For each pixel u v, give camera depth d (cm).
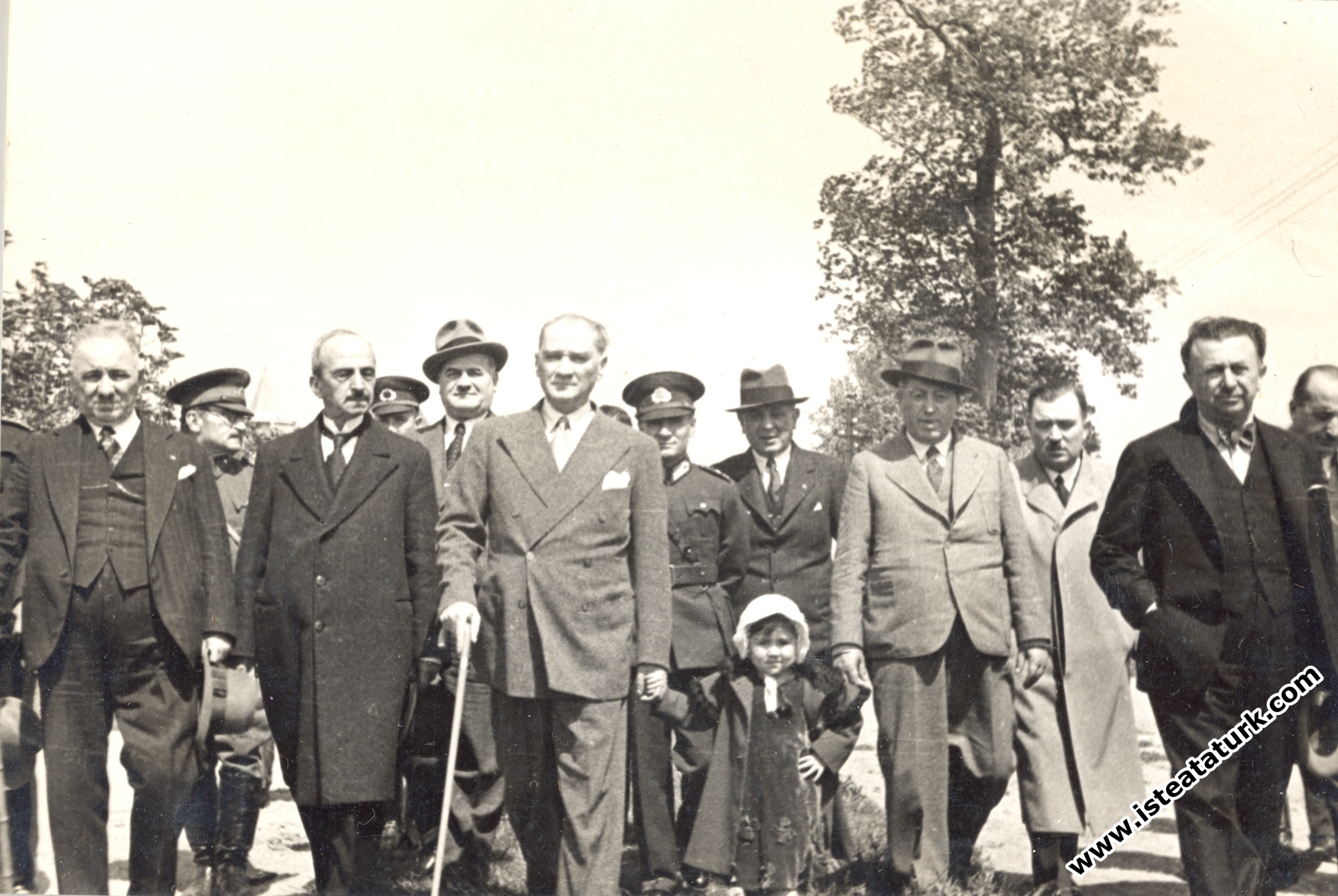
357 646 562
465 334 608
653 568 562
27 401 605
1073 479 614
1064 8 642
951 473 596
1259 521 619
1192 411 629
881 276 623
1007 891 578
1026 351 627
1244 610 612
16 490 598
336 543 564
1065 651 598
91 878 579
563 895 547
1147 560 616
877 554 589
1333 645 618
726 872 559
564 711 553
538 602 557
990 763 579
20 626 591
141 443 597
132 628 582
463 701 559
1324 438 633
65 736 582
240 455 598
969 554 589
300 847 572
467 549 568
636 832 556
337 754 558
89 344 606
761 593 580
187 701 577
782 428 599
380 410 603
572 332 593
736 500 584
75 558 588
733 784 562
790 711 569
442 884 558
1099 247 639
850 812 571
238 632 573
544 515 564
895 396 608
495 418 580
